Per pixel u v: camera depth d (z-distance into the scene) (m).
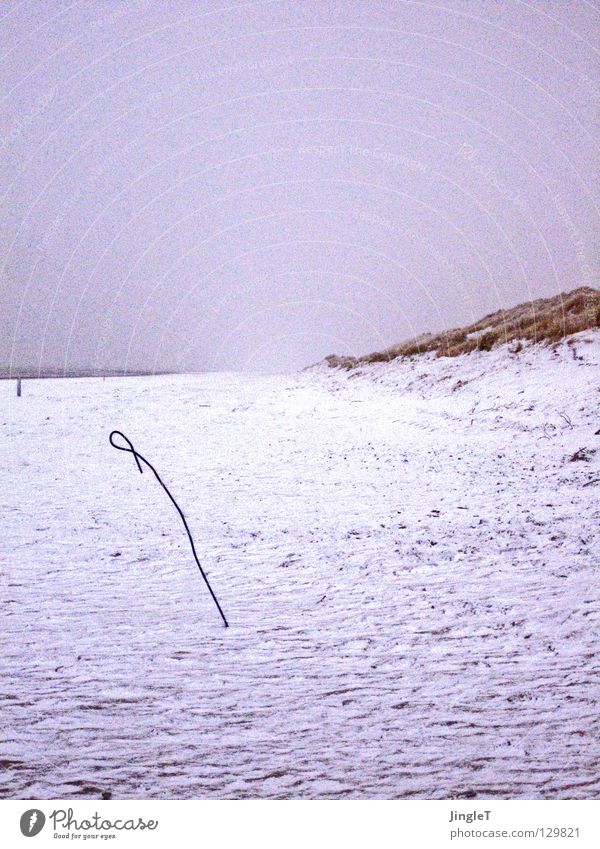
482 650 5.09
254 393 28.42
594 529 8.09
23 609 6.06
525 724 3.97
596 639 5.20
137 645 5.27
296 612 6.00
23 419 19.83
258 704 4.29
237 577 7.01
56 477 12.18
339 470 12.70
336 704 4.28
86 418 20.19
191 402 24.72
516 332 24.03
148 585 6.76
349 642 5.30
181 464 13.45
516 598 6.16
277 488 11.30
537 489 10.39
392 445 14.96
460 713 4.12
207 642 5.32
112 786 3.41
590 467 11.39
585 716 4.04
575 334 20.81
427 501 10.09
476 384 20.41
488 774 3.48
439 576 6.89
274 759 3.65
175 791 3.38
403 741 3.82
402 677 4.66
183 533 8.66
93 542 8.27
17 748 3.77
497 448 13.72
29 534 8.58
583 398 15.84
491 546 7.78
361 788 3.38
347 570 7.17
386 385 25.44
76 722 4.07
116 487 11.40
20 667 4.86
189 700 4.35
